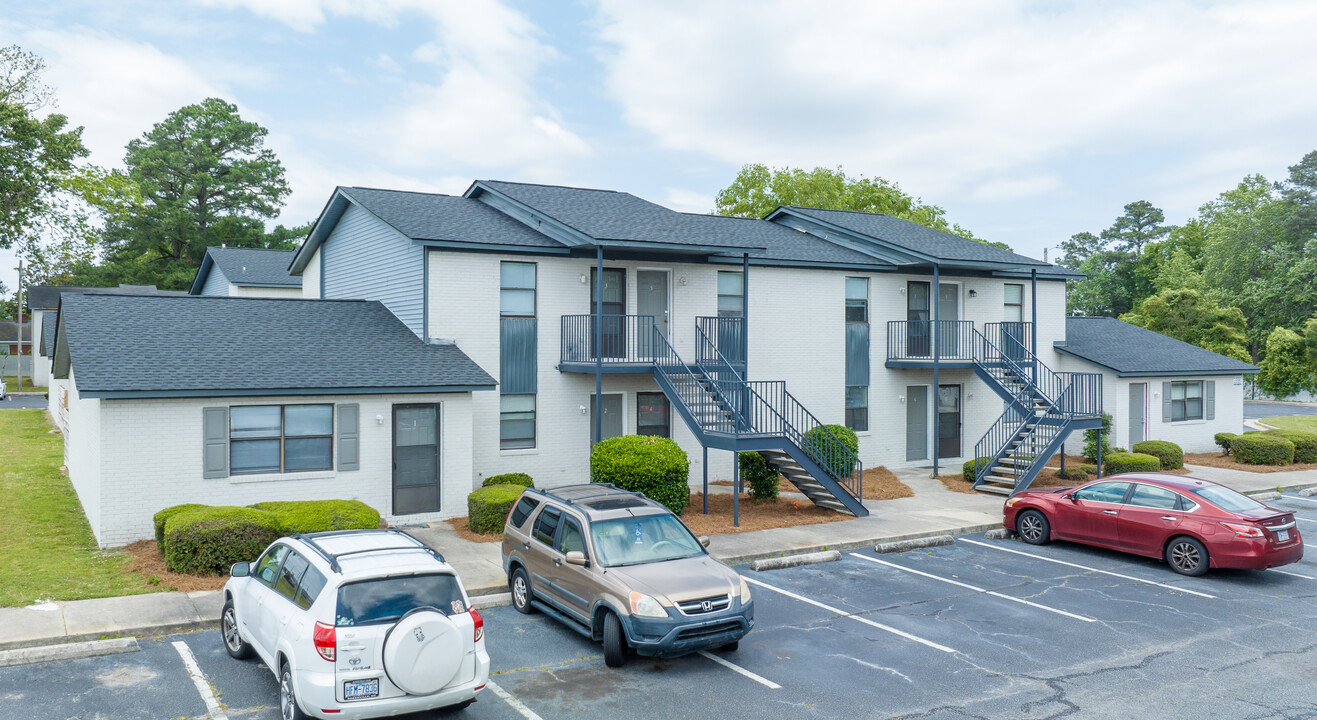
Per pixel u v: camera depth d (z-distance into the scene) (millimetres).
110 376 14688
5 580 12328
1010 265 24812
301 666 7402
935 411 23750
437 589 7801
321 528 13633
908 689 9234
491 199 23328
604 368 19469
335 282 25078
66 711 8297
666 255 21719
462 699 7707
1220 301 65688
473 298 19406
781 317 23578
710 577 10023
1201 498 14391
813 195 48000
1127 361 28109
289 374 16188
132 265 55250
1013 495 17125
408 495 17344
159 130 58594
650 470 17234
